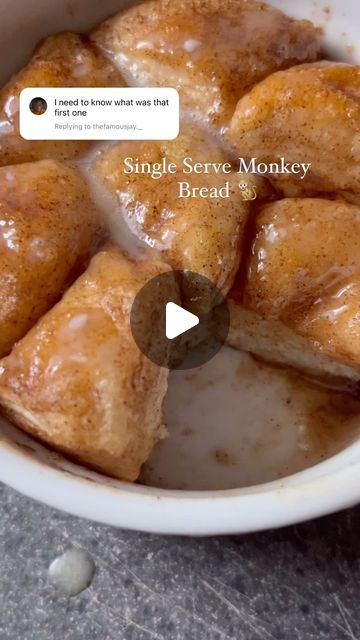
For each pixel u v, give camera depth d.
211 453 0.15
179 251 0.14
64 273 0.14
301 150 0.15
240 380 0.16
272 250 0.14
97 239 0.15
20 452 0.12
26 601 0.15
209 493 0.13
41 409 0.13
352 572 0.15
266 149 0.15
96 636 0.15
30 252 0.13
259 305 0.15
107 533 0.16
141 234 0.14
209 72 0.15
